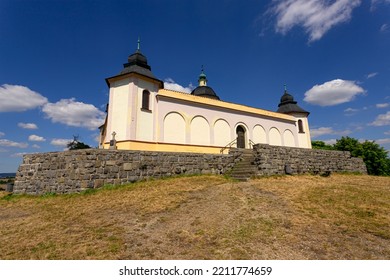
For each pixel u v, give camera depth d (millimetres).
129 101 17109
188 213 7156
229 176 13906
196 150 19984
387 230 5605
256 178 12664
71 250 5016
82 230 6219
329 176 15016
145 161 12695
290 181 12008
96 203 8992
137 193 9938
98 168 11336
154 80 18688
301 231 5613
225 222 6273
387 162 30781
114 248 5000
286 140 27672
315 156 16359
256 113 25344
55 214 8016
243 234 5469
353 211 6980
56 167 11938
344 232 5543
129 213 7500
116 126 17266
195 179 12617
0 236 6102
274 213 6871
